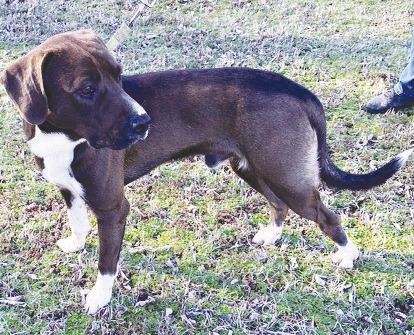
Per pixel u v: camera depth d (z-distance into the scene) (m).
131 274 2.35
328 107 2.96
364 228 2.48
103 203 2.16
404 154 2.27
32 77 1.98
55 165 2.14
